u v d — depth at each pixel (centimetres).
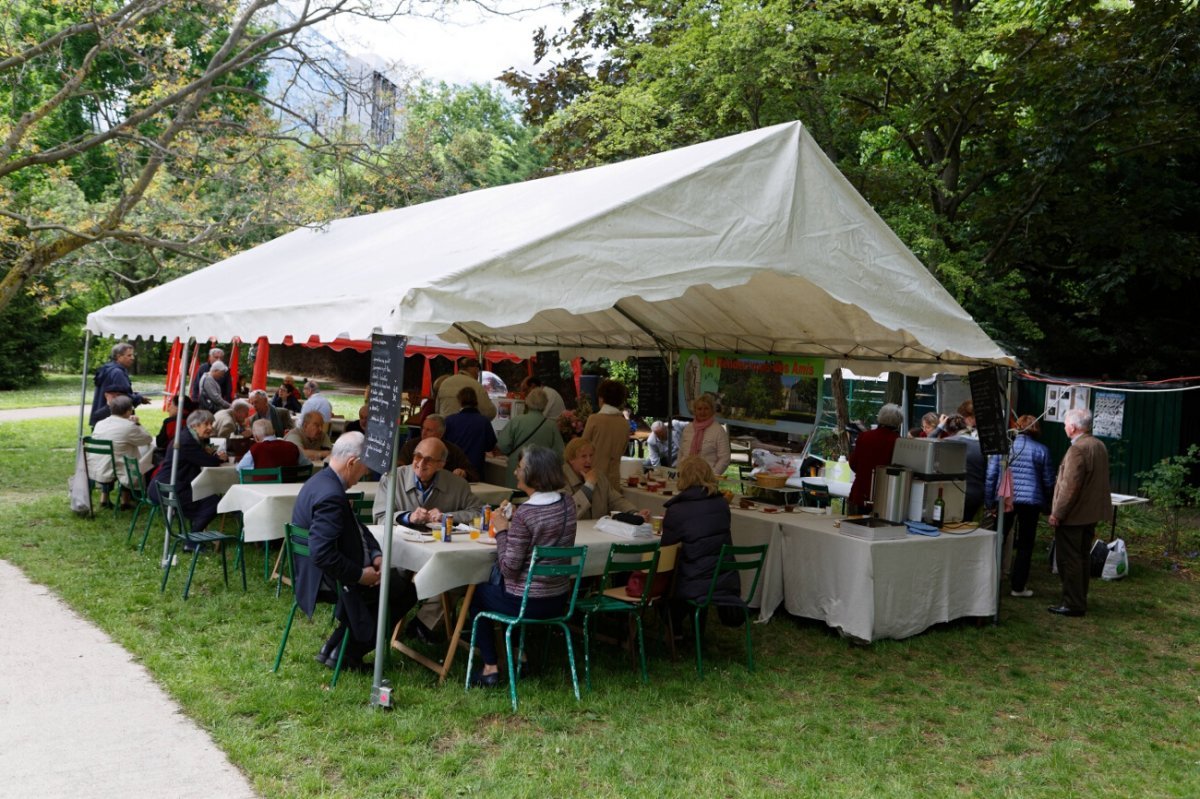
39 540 872
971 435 981
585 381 1955
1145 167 1499
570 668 562
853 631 658
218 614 657
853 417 1744
